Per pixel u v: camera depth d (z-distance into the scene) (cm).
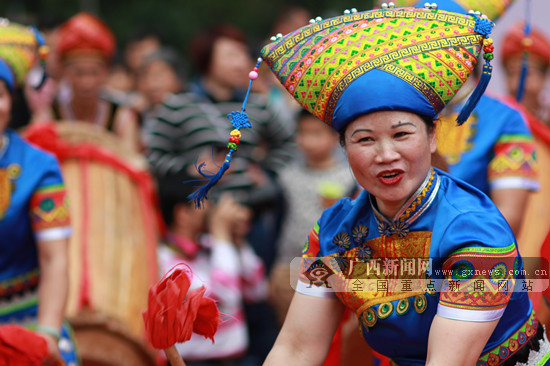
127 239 1004
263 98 1263
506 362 474
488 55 447
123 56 1780
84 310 898
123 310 928
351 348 809
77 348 875
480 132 781
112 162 1053
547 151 978
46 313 722
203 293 477
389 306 474
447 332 440
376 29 449
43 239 733
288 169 1192
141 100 1452
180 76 1497
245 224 1126
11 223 723
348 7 2659
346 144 452
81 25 1203
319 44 459
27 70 752
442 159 509
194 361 1019
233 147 465
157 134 1174
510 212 771
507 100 851
